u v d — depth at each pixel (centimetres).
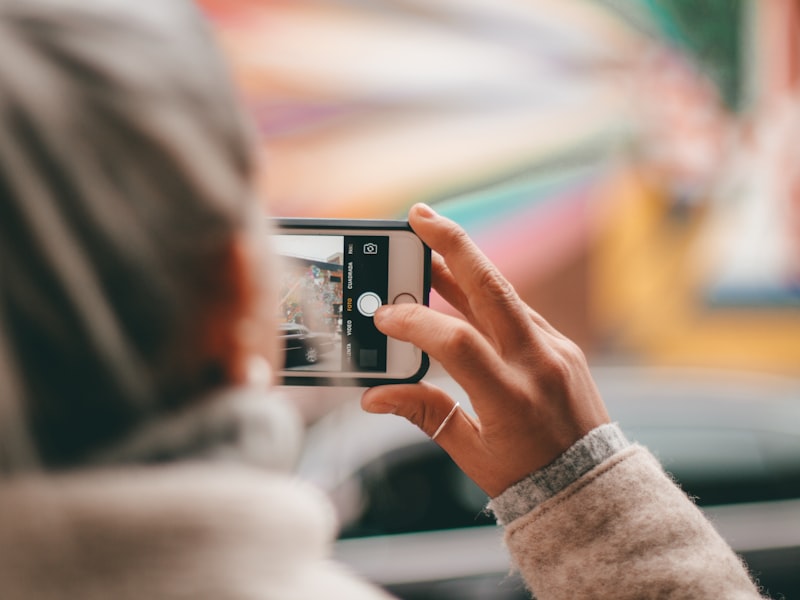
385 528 273
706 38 704
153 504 40
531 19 652
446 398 102
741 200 725
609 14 672
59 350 40
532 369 89
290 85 580
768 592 304
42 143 40
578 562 84
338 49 591
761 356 732
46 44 41
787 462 336
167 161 42
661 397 349
